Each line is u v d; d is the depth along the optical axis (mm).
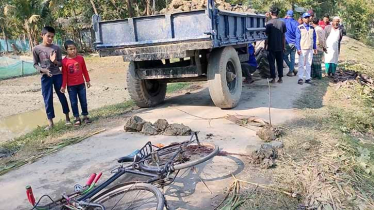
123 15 26562
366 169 4469
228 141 5406
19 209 3883
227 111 7082
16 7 29266
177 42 5980
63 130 6699
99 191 3385
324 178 4102
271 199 3768
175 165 3773
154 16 6070
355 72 10914
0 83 18234
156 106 8078
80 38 34312
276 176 4234
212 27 5699
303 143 5184
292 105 7359
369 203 3723
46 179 4562
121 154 5160
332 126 6004
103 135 6137
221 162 4672
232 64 7172
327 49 10289
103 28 6578
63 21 31703
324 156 4723
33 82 18312
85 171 4703
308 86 9172
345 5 30578
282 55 9406
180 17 5898
